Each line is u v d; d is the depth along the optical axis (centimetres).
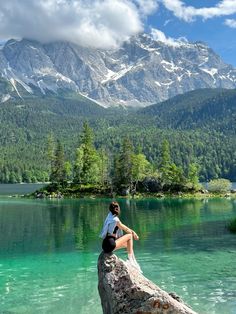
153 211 8062
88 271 3089
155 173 14950
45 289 2583
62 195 13738
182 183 14412
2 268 3244
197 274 2906
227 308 2141
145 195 13675
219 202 10706
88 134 15688
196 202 10812
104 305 1414
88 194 13812
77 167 15725
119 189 14012
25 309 2188
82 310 2161
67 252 3891
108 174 15588
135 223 6031
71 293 2483
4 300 2355
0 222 6462
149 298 1320
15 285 2695
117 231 1505
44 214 7738
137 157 14388
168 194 13788
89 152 15400
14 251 3972
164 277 2831
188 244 4169
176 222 6100
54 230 5488
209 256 3550
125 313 1323
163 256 3575
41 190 14525
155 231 5156
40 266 3288
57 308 2198
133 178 14462
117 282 1382
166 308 1302
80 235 5012
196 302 2252
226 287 2547
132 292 1348
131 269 1431
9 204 10544
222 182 14638
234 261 3334
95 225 6012
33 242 4503
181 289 2520
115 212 1509
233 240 4362
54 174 15662
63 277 2900
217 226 5550
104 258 1447
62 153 15912
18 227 5834
